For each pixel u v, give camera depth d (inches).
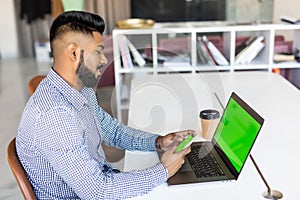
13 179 110.5
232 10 251.8
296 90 99.3
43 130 49.5
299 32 133.6
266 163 59.7
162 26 142.3
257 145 66.3
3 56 265.3
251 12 248.5
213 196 51.1
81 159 49.5
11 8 257.0
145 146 67.0
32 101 52.6
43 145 50.1
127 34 128.1
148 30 129.0
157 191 52.7
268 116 80.8
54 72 53.1
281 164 59.4
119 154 70.4
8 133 143.0
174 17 259.6
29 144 51.7
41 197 55.6
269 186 52.9
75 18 53.1
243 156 55.0
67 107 51.0
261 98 93.1
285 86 103.4
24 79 215.0
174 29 130.7
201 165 58.2
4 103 176.6
